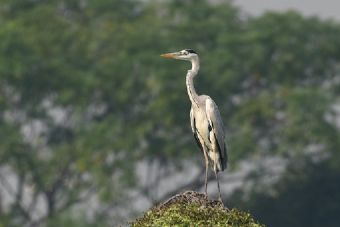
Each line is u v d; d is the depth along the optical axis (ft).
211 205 48.44
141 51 137.80
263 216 139.23
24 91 134.00
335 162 137.39
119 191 130.11
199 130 55.77
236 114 134.31
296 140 132.67
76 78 134.62
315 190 140.05
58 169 134.31
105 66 135.85
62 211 135.33
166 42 139.44
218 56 135.74
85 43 139.23
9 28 131.75
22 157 129.90
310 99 132.67
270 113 131.85
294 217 138.92
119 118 136.87
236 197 139.64
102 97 138.51
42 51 134.82
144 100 137.69
